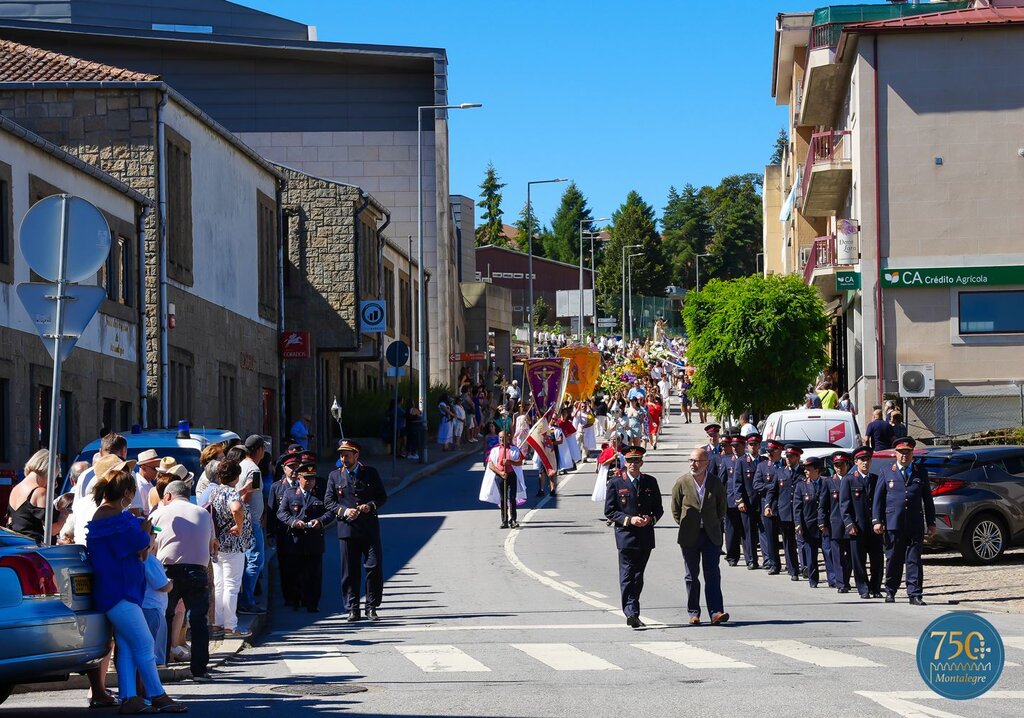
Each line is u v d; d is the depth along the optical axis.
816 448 28.30
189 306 32.41
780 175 75.50
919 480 17.88
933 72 39.41
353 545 17.05
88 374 26.11
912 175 39.38
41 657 9.73
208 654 12.48
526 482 40.88
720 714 9.68
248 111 64.88
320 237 46.94
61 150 24.95
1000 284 38.94
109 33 62.50
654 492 15.68
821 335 42.00
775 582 20.91
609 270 166.88
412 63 64.94
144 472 13.77
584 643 14.25
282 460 18.77
